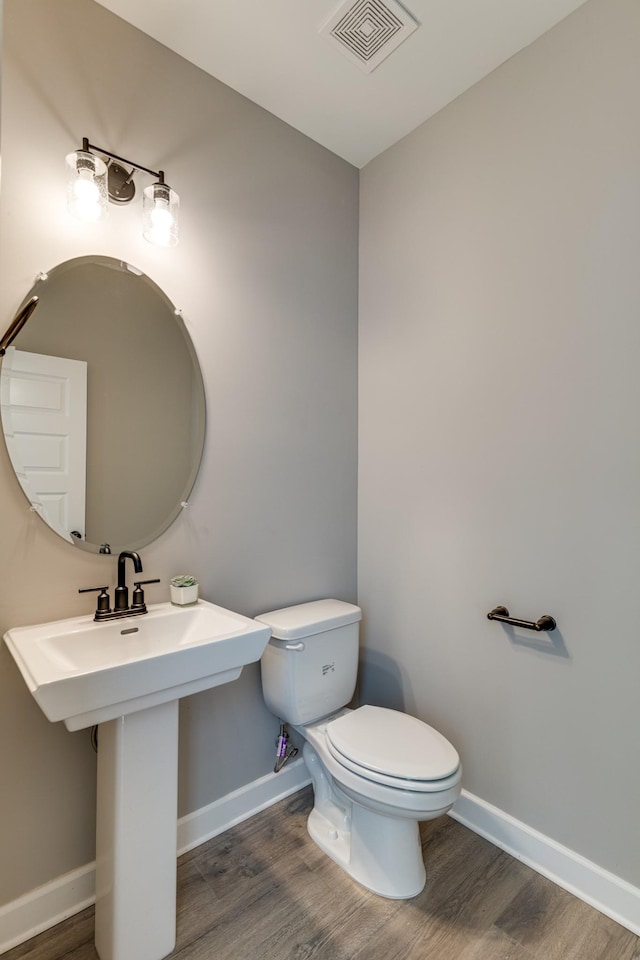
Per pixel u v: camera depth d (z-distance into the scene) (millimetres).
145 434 1579
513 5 1480
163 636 1466
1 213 1302
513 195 1672
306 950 1306
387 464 2133
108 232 1487
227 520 1785
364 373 2242
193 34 1568
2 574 1312
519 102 1653
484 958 1287
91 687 1045
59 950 1303
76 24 1422
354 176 2244
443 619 1900
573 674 1520
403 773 1367
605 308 1447
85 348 1459
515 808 1658
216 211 1747
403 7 1476
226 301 1777
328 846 1632
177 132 1642
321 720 1815
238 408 1815
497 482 1724
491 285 1739
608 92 1437
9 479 1323
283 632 1710
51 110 1377
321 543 2104
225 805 1749
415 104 1878
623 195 1408
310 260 2055
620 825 1415
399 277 2080
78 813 1423
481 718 1768
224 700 1760
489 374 1748
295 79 1750
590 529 1482
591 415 1479
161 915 1271
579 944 1327
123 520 1528
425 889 1497
